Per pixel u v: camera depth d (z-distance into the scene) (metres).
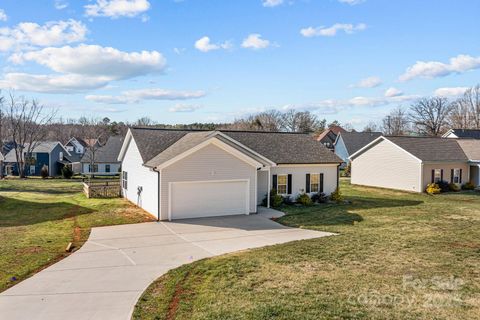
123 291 8.73
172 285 9.06
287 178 24.00
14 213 20.02
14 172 56.28
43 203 23.39
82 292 8.67
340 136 55.41
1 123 57.84
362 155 36.22
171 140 22.89
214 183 19.03
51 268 10.50
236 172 19.50
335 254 11.78
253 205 20.12
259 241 13.84
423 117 71.69
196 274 9.88
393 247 12.71
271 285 8.98
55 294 8.54
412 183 31.42
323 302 7.90
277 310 7.46
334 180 25.61
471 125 70.75
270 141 25.56
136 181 22.33
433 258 11.39
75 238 14.18
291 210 21.31
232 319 7.07
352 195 29.19
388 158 33.53
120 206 21.70
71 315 7.43
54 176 54.09
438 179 32.19
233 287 8.85
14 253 11.93
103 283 9.28
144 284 9.21
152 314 7.45
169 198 17.95
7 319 7.26
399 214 20.14
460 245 13.09
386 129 85.81
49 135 85.62
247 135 25.77
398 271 10.11
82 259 11.41
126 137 24.52
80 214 19.25
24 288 8.92
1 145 56.94
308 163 24.16
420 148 32.84
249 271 10.06
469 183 33.50
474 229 16.00
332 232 15.45
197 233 15.23
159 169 17.62
